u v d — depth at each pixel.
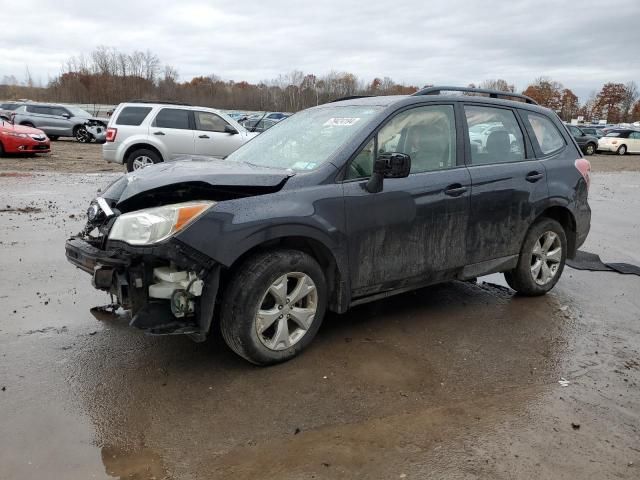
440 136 4.46
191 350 3.93
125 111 12.94
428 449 2.86
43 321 4.35
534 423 3.12
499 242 4.79
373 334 4.31
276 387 3.44
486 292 5.47
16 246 6.51
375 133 4.07
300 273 3.69
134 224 3.24
